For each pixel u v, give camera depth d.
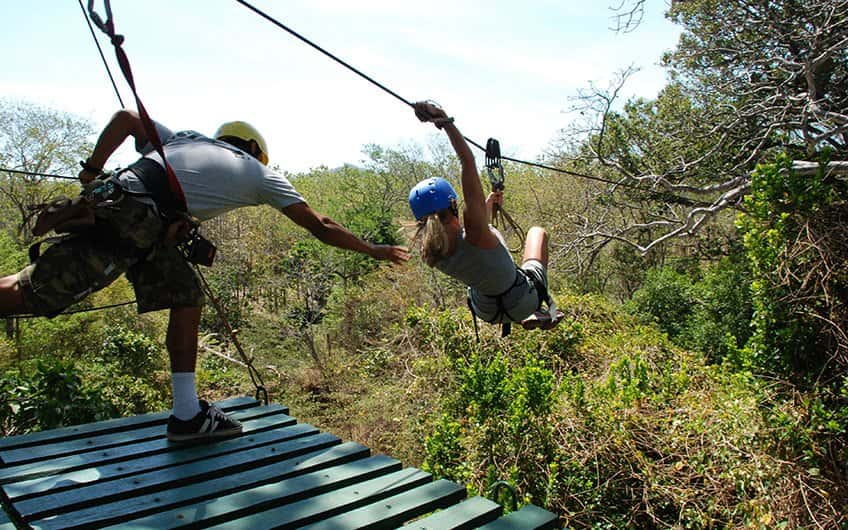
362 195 35.22
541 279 3.62
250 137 3.47
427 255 3.27
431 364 14.90
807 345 9.19
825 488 8.56
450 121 3.21
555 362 14.33
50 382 7.92
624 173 17.84
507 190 27.08
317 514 2.64
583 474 9.70
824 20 14.20
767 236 9.34
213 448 3.36
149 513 2.65
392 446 15.50
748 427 9.12
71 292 2.80
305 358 25.22
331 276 29.14
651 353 13.62
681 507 9.03
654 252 26.92
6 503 2.74
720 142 15.87
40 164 27.16
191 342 3.39
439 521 2.62
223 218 31.69
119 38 2.83
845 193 10.11
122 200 2.81
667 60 18.11
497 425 10.09
